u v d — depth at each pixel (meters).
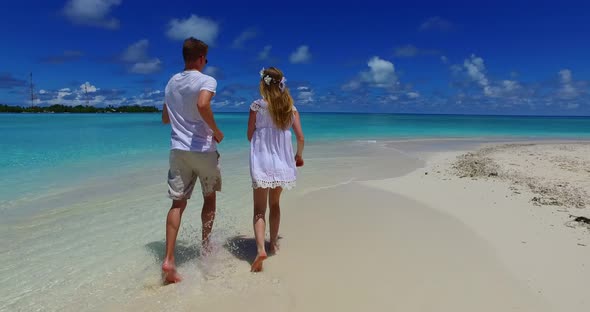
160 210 5.46
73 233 4.50
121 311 2.87
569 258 3.70
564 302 2.95
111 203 5.82
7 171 8.38
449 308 2.88
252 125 3.70
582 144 17.14
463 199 5.99
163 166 9.21
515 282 3.25
